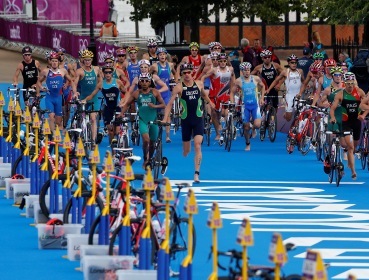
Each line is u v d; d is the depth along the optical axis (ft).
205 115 201.26
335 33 348.38
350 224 122.11
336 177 153.38
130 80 207.21
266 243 110.32
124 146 161.79
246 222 66.95
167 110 151.23
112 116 182.50
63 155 124.47
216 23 354.13
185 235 108.27
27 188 134.82
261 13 276.82
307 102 184.65
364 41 241.35
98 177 107.86
